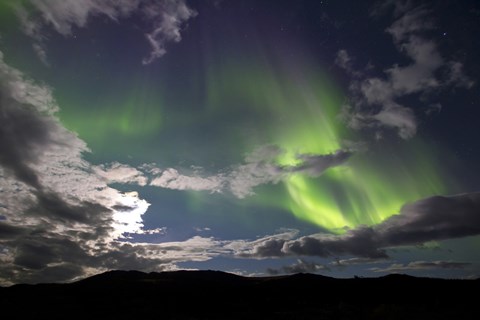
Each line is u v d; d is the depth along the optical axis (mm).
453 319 22344
